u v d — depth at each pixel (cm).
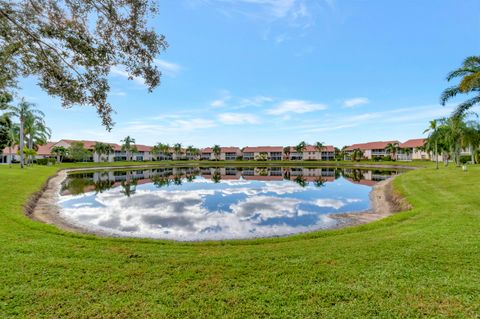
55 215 1327
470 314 377
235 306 406
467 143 3052
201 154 11781
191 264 566
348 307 400
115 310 395
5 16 535
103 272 521
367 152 9362
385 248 637
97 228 1161
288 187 2814
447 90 1571
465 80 1393
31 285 464
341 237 792
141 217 1428
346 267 536
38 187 1997
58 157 6397
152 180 3600
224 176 4372
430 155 6756
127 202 1897
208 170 6019
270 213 1525
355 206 1694
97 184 3041
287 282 478
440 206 1161
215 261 583
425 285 455
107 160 8469
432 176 2389
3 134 3638
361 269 524
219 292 446
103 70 626
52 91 619
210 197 2148
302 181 3447
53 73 608
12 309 395
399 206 1490
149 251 659
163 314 387
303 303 412
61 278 491
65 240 739
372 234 796
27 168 3684
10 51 585
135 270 532
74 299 423
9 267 535
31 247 658
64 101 641
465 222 855
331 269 527
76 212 1530
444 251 603
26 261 567
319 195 2220
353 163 7319
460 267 520
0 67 597
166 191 2508
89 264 560
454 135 3128
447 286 450
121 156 9194
